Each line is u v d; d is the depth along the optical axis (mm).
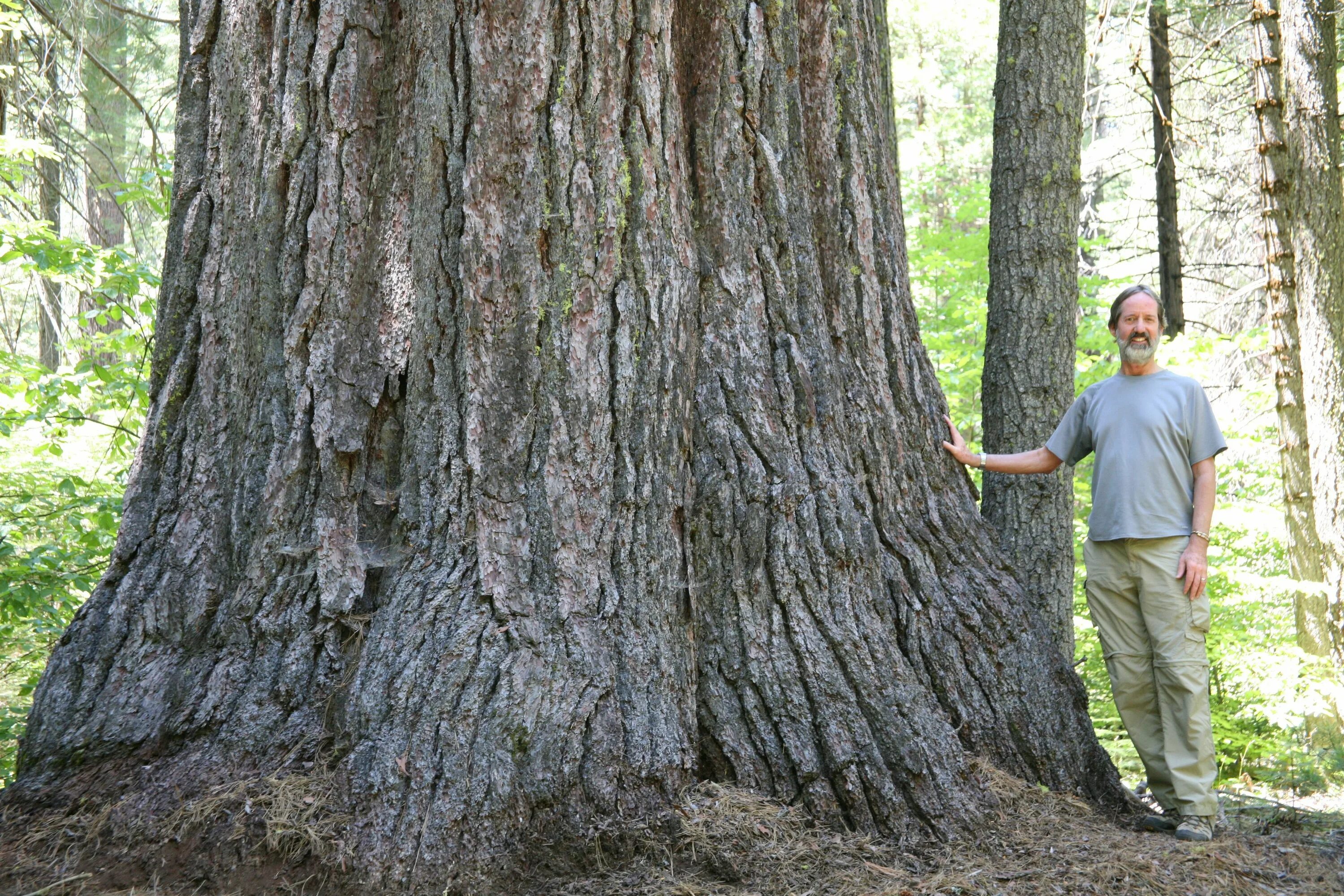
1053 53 4816
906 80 18125
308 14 2887
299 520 2781
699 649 2916
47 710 2633
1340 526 7344
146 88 12062
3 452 7383
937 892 2502
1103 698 7609
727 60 3168
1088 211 13352
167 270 3047
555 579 2697
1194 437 3521
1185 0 10258
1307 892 2834
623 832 2512
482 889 2340
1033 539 4629
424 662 2527
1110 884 2641
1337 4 7566
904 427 3506
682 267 2977
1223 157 10688
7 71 8031
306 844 2332
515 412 2748
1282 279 7859
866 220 3486
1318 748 6395
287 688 2623
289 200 2877
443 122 2775
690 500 2980
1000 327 4855
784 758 2799
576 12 2803
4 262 5715
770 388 3104
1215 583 8180
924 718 2945
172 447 2936
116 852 2348
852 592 3055
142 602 2756
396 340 2877
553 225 2783
